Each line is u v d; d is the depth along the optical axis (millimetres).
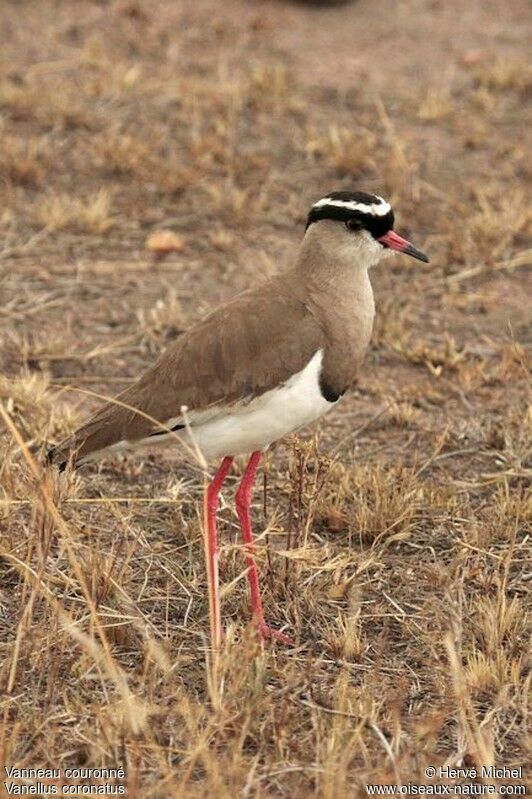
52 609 10148
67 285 16547
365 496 12297
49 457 10828
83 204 18344
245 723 8742
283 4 25812
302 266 10883
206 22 24703
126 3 24812
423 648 10328
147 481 12680
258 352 10328
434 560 11516
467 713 9398
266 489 12133
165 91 21531
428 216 18406
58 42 23172
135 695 9422
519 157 20016
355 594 10727
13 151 18984
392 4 26188
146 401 10523
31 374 14500
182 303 16250
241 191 18797
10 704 9391
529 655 10094
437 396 14430
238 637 10391
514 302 16609
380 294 16609
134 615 10492
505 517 11906
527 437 13305
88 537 11531
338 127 20859
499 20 25516
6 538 11148
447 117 21375
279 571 11062
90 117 20531
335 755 8711
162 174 18859
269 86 21609
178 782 8648
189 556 11391
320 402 10594
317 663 10000
